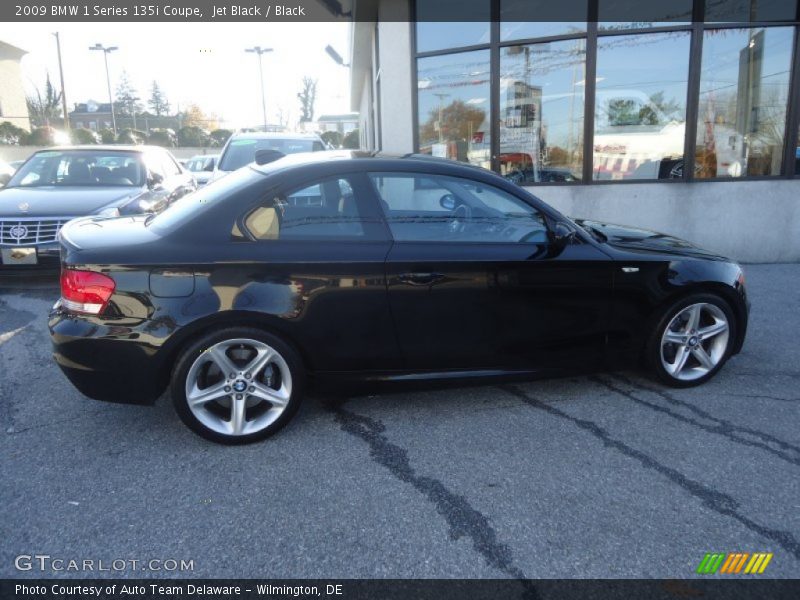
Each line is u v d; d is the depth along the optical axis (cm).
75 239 325
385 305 329
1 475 298
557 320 361
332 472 302
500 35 792
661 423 354
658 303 378
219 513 269
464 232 347
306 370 337
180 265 305
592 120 773
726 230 777
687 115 758
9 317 549
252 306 311
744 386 406
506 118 812
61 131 3238
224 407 333
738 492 285
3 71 2973
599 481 294
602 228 439
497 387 406
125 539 252
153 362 306
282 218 324
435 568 237
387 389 346
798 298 613
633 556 243
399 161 348
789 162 761
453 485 291
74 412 366
